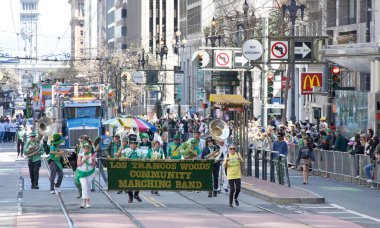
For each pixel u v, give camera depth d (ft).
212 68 193.16
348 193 141.69
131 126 182.60
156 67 486.79
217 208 119.34
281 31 263.29
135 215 109.50
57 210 115.96
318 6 286.25
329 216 111.04
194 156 136.98
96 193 139.85
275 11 279.28
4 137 334.24
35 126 261.03
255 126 221.46
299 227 98.89
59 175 140.15
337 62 196.65
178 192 141.90
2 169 195.21
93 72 574.56
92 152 122.52
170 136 276.00
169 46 649.61
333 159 171.53
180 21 565.12
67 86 225.15
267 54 194.80
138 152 130.82
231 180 121.29
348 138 199.21
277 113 289.12
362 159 157.07
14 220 104.12
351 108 197.06
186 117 328.29
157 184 125.59
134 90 489.26
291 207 121.70
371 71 190.08
